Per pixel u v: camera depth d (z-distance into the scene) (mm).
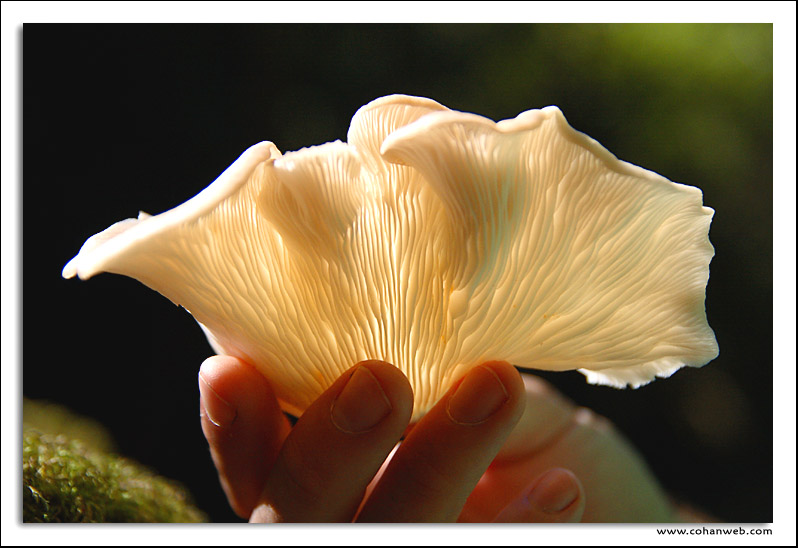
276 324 410
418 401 427
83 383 825
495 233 392
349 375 412
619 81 941
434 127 382
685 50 953
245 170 394
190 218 390
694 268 408
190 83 912
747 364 861
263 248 404
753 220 918
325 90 910
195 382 832
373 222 401
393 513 420
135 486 438
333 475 415
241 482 440
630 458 497
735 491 779
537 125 384
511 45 937
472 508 474
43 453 425
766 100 942
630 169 389
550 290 404
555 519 437
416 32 929
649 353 420
